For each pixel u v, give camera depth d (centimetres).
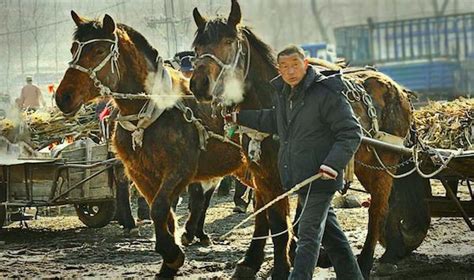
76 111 816
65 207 1673
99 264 962
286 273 741
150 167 839
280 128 612
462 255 970
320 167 570
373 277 840
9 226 1409
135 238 1211
